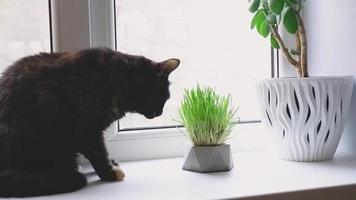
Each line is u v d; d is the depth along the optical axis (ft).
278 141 3.42
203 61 3.94
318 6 3.83
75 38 3.40
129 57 3.12
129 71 3.02
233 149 3.91
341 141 3.69
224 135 3.17
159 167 3.33
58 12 3.36
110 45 3.54
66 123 2.74
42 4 3.46
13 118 2.69
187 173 3.08
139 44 3.74
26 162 2.71
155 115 3.30
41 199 2.44
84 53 2.93
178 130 3.76
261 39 4.10
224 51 4.00
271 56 4.11
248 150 3.96
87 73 2.80
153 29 3.78
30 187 2.49
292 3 3.38
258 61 4.11
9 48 3.44
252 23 3.59
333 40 3.65
